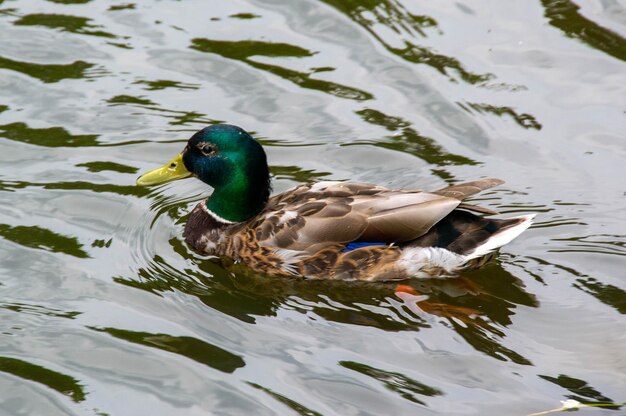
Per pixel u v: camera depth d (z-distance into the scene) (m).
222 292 12.55
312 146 15.50
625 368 10.69
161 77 17.00
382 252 12.52
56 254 13.05
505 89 16.47
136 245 13.45
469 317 11.81
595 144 15.24
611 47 17.22
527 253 12.98
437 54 17.31
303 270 12.71
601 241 13.15
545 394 10.32
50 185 14.49
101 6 18.97
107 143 15.49
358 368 10.91
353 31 18.03
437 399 10.35
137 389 10.66
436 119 15.95
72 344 11.36
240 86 16.81
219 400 10.47
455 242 12.48
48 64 17.23
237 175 13.30
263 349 11.32
